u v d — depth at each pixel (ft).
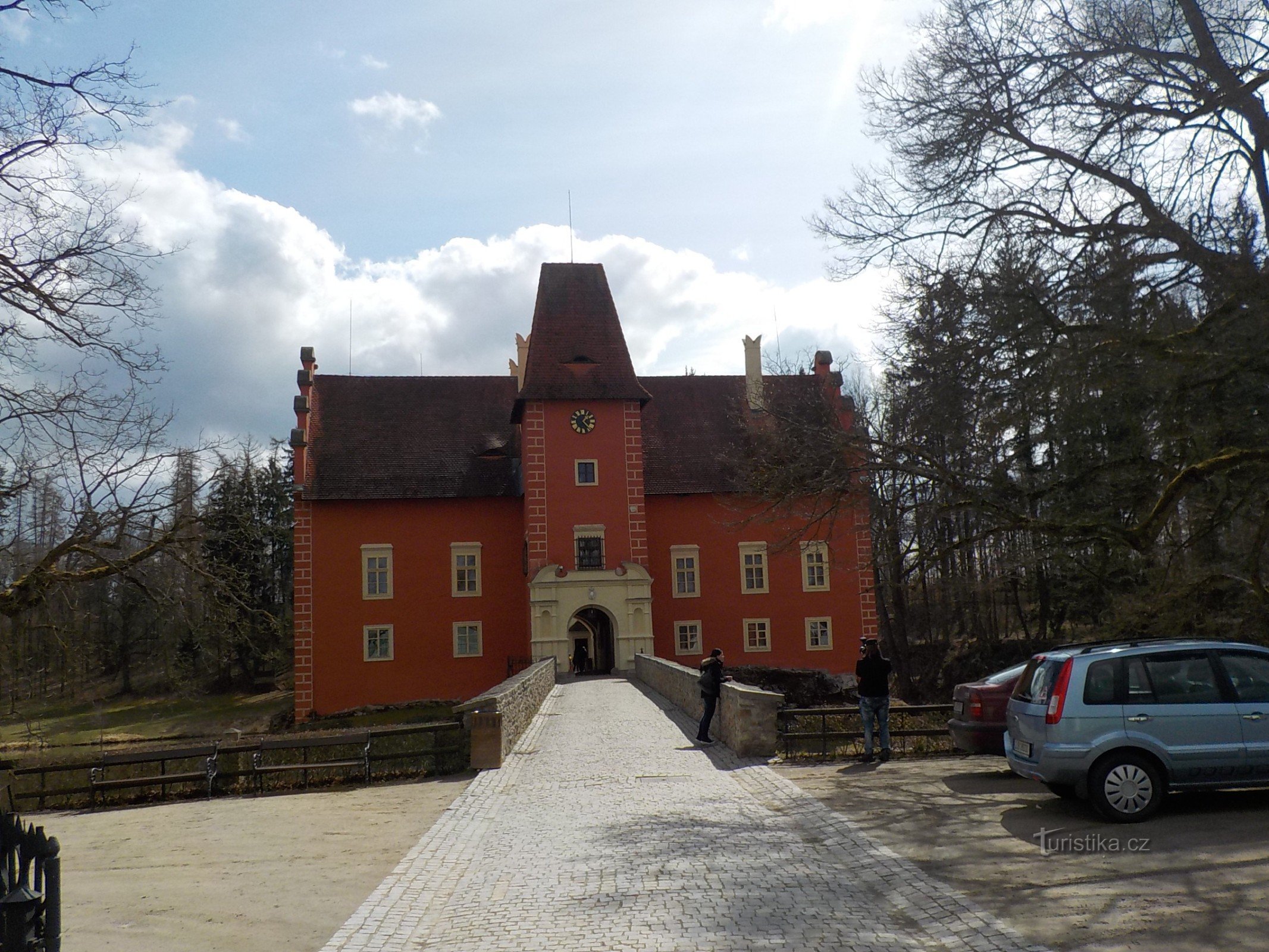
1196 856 26.37
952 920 22.11
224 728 139.85
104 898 29.58
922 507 55.98
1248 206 43.73
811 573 149.28
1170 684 32.53
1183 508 52.47
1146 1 45.16
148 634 135.64
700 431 159.02
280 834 39.22
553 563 137.80
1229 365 40.11
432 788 48.52
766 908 24.02
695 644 146.82
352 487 144.36
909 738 53.16
